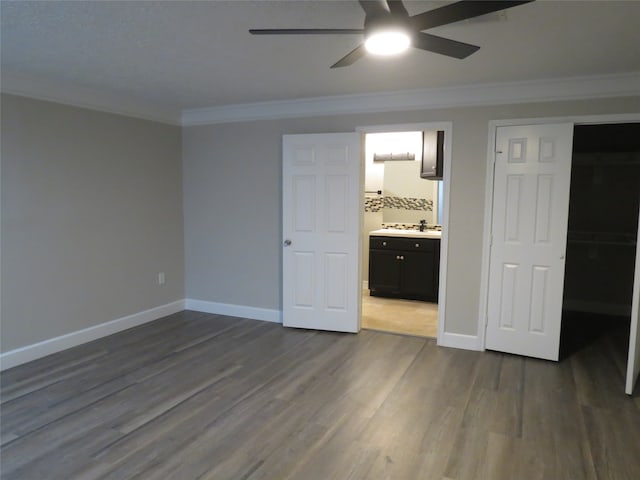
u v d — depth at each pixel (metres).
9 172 3.43
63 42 2.70
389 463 2.30
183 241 5.18
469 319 3.97
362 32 1.89
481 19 2.30
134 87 3.85
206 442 2.48
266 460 2.32
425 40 2.00
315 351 3.91
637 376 3.35
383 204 6.30
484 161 3.79
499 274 3.83
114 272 4.33
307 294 4.48
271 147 4.60
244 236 4.86
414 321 4.85
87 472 2.21
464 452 2.40
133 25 2.44
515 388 3.19
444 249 3.98
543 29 2.44
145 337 4.26
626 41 2.62
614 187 5.12
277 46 2.76
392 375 3.41
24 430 2.59
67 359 3.69
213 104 4.59
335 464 2.29
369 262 5.95
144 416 2.77
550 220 3.61
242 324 4.70
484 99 3.72
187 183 5.09
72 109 3.85
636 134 4.52
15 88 3.42
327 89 3.89
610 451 2.41
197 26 2.45
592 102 3.44
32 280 3.63
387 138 6.20
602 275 5.22
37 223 3.64
